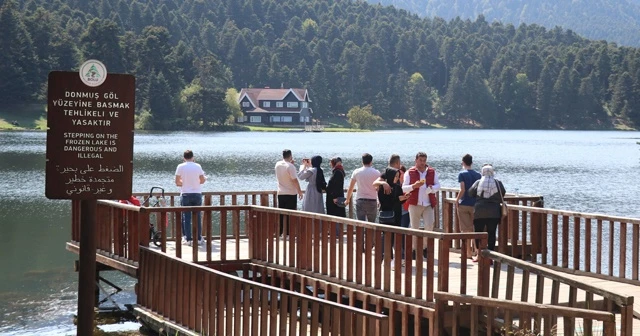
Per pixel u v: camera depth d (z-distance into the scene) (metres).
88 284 7.67
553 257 14.25
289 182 15.61
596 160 70.69
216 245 15.97
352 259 12.00
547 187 43.94
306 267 12.88
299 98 186.88
